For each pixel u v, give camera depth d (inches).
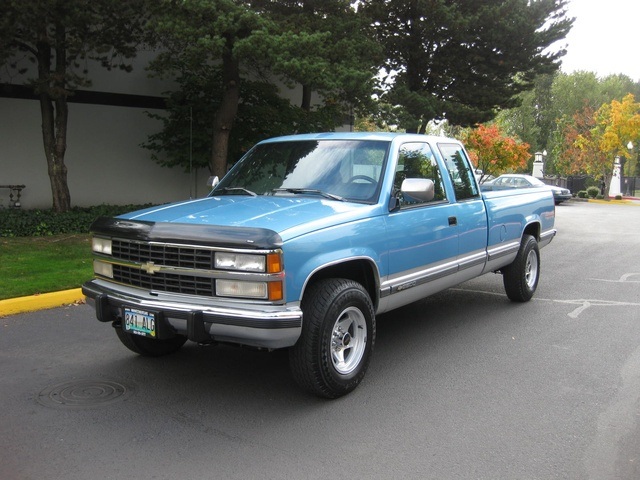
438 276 228.1
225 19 444.8
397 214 204.2
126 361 217.3
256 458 146.9
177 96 603.8
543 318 283.4
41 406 176.7
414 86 749.9
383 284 199.0
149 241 172.7
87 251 410.9
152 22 451.5
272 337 159.0
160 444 153.6
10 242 432.8
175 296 171.2
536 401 183.9
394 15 706.2
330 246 174.7
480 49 706.8
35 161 573.0
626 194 1856.5
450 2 702.5
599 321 279.1
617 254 509.4
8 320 268.2
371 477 138.4
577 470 142.4
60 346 233.3
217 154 564.4
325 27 529.0
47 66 480.7
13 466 141.9
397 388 193.8
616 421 169.9
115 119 618.8
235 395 186.9
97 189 616.7
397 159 212.5
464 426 166.1
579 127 1836.9
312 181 214.2
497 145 922.7
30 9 404.2
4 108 553.0
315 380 174.6
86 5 430.6
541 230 321.7
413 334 255.9
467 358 224.4
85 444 153.3
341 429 163.5
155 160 633.0
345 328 186.7
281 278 159.8
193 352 228.4
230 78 546.0
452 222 233.6
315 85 469.4
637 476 139.9
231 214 181.5
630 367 215.6
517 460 147.1
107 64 522.6
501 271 309.7
